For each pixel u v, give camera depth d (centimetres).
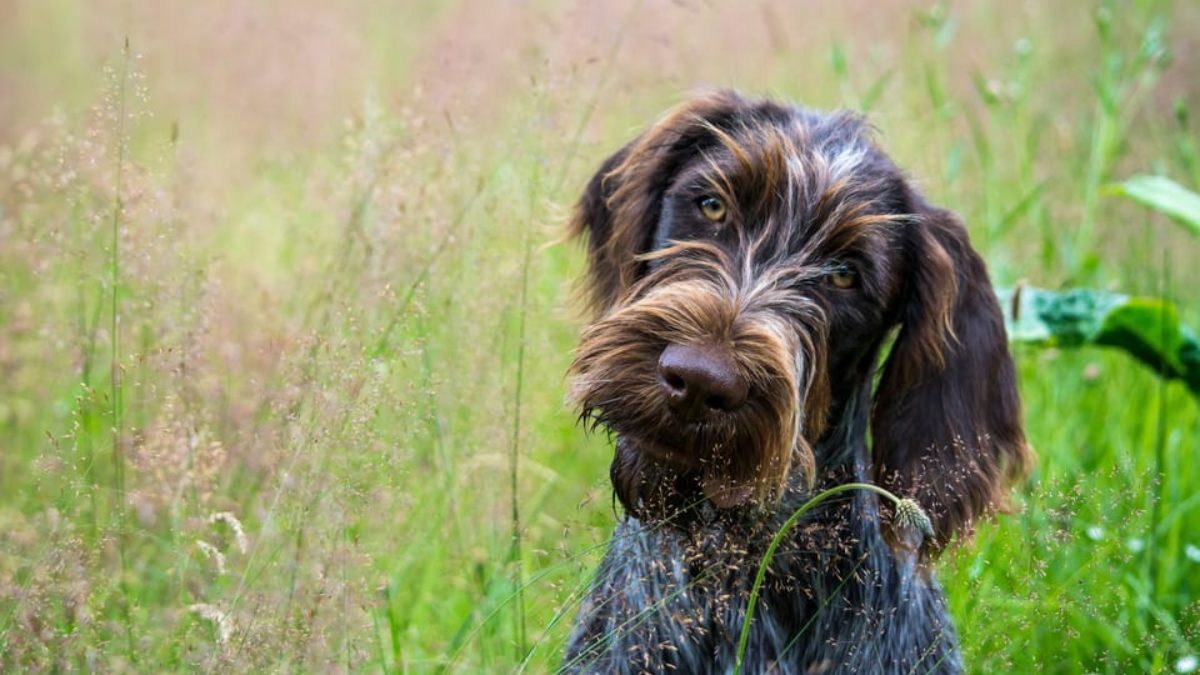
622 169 495
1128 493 577
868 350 470
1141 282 784
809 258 433
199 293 525
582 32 687
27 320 586
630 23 766
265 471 503
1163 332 627
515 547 500
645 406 389
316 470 456
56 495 500
